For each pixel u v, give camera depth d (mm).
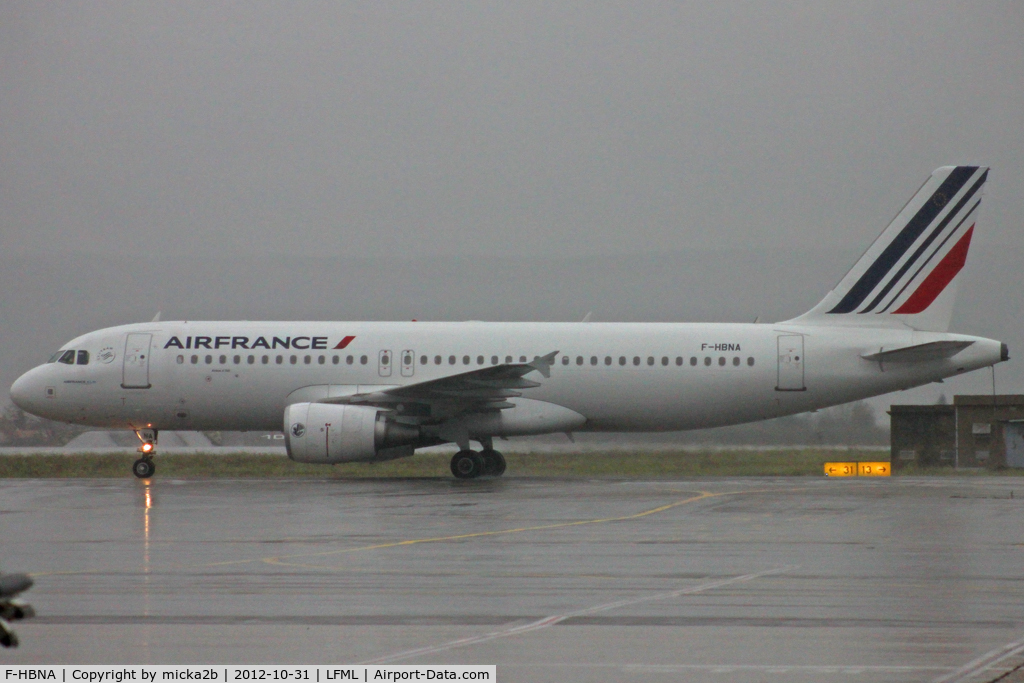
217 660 43500
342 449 125625
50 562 66750
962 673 41281
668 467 172500
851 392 136750
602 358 135875
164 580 60406
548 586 58656
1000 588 57969
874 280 137875
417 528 83000
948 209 136750
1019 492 115000
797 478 142125
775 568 64375
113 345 137625
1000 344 133875
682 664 42625
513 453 189250
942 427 177875
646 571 63312
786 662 42906
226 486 122812
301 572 63031
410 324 138625
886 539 76688
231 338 137000
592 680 40562
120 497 108625
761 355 135750
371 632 47969
